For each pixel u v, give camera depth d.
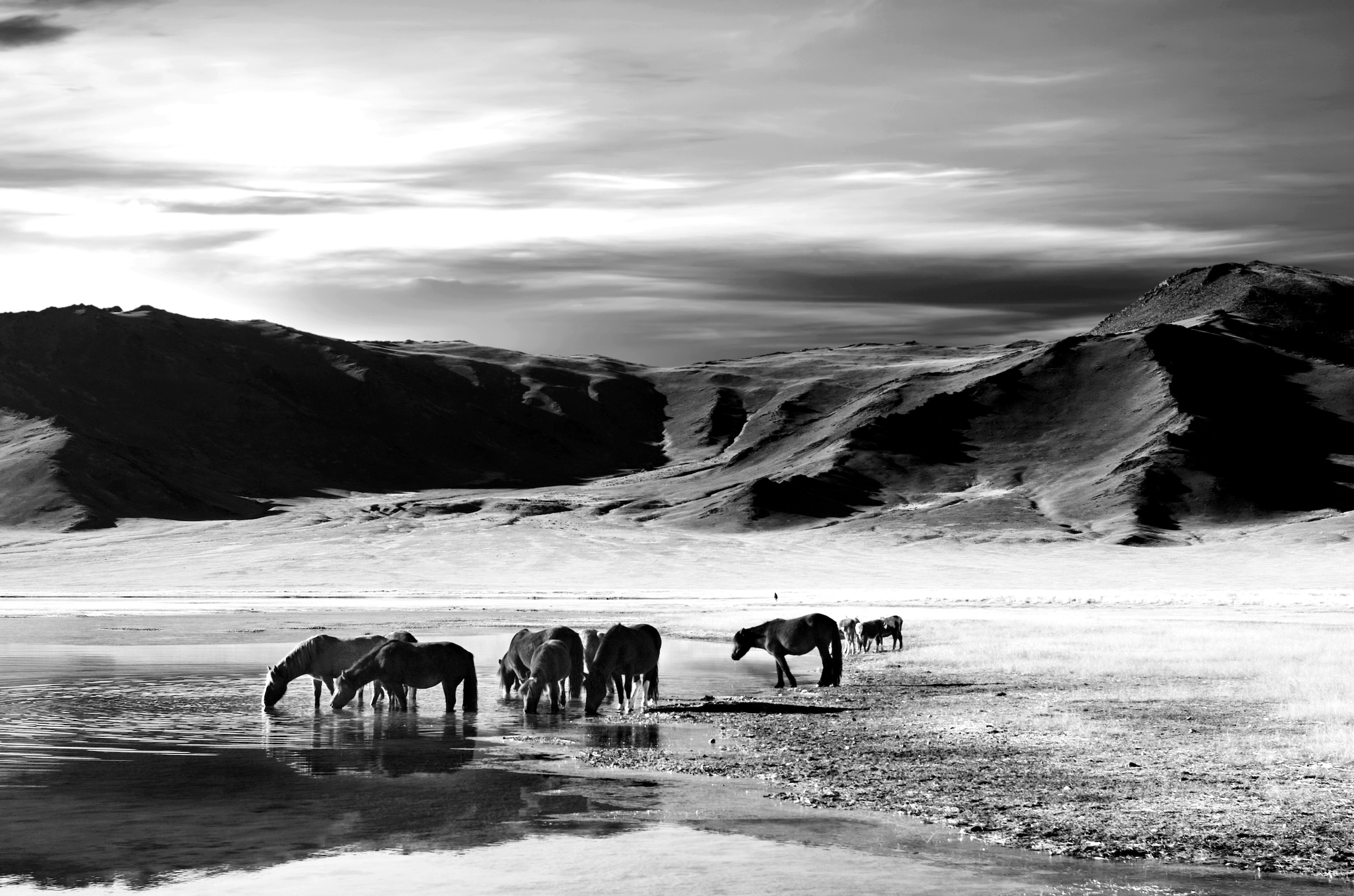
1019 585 127.00
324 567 142.38
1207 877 11.90
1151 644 37.75
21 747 19.80
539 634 26.84
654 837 13.42
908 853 12.75
